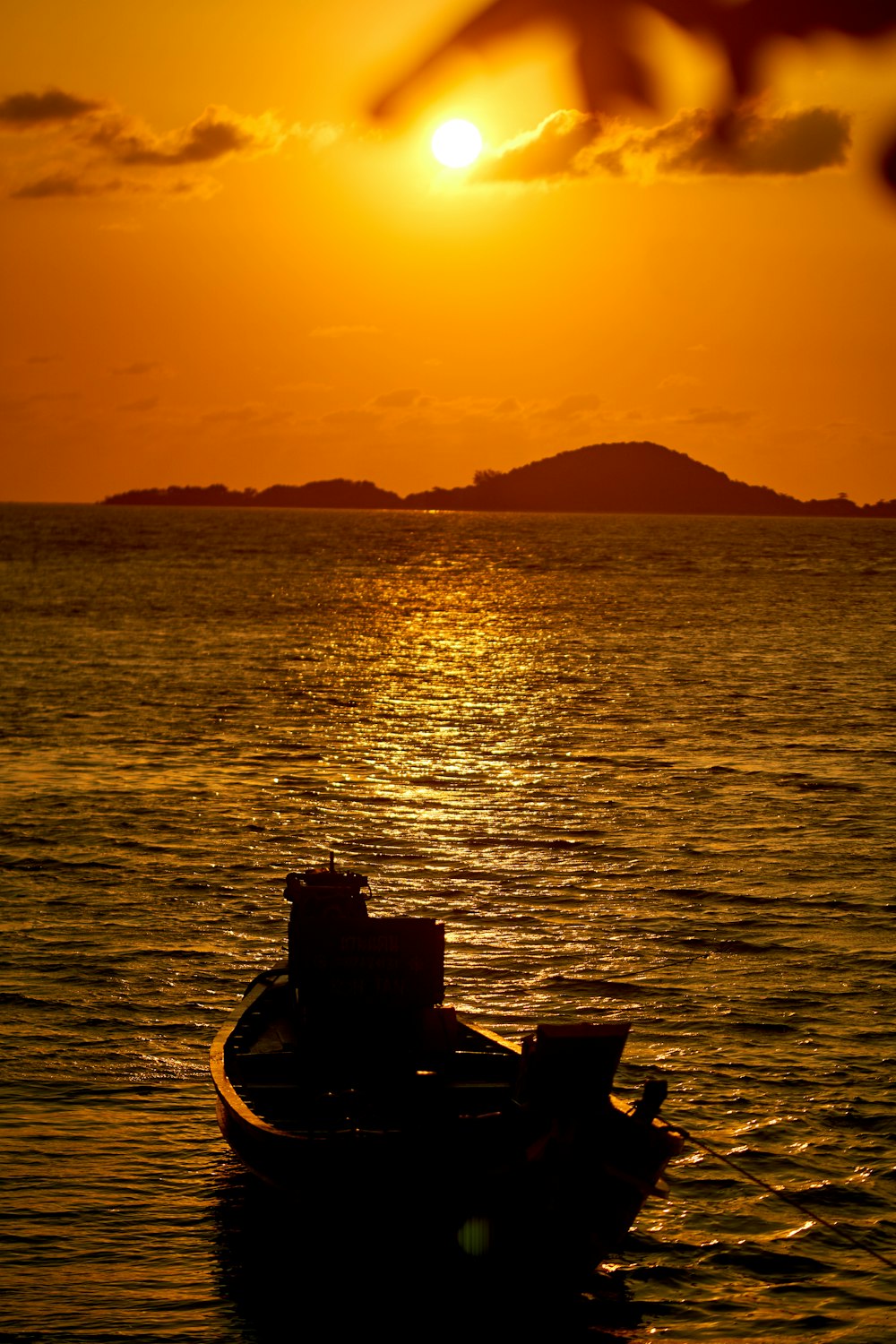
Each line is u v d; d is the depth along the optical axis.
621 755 104.50
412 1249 33.56
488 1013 52.03
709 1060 47.41
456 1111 37.47
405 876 70.94
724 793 91.12
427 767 99.44
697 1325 32.34
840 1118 42.88
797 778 96.25
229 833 79.12
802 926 62.62
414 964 41.28
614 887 69.12
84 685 137.12
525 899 67.06
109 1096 43.88
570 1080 33.47
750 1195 38.25
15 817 81.56
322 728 115.38
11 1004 51.41
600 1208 32.69
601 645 183.00
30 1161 39.16
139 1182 38.22
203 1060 46.94
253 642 181.62
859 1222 36.91
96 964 56.09
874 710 128.50
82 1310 31.92
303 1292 33.12
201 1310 32.19
